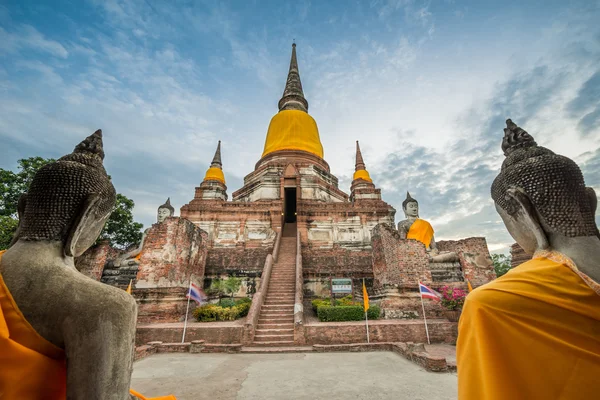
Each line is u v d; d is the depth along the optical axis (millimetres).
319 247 24859
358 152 40188
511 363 1434
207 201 26500
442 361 8062
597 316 1388
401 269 16578
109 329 1761
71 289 1806
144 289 14586
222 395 6434
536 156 2078
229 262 20984
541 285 1509
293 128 36344
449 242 22312
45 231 2016
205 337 11969
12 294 1718
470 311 1614
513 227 2168
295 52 49281
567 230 1793
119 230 24016
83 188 2158
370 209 26453
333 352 10883
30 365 1603
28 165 18797
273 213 25578
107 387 1707
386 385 6914
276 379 7543
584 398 1298
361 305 15000
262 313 14031
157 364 9258
